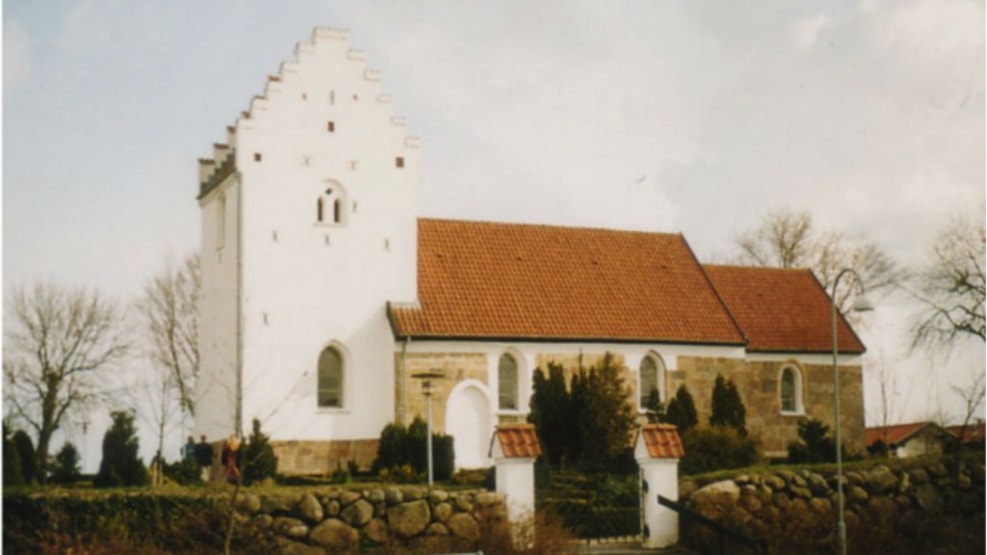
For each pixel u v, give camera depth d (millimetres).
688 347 58188
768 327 62562
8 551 30156
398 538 32781
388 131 55312
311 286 53438
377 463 50531
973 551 35469
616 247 62188
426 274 56281
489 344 54344
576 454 49875
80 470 61062
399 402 52812
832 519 35656
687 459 46656
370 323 54094
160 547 30672
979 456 38906
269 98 53406
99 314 63094
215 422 54594
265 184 53094
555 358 55438
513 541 32594
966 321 61219
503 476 33656
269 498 32094
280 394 52406
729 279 65000
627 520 35688
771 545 33656
